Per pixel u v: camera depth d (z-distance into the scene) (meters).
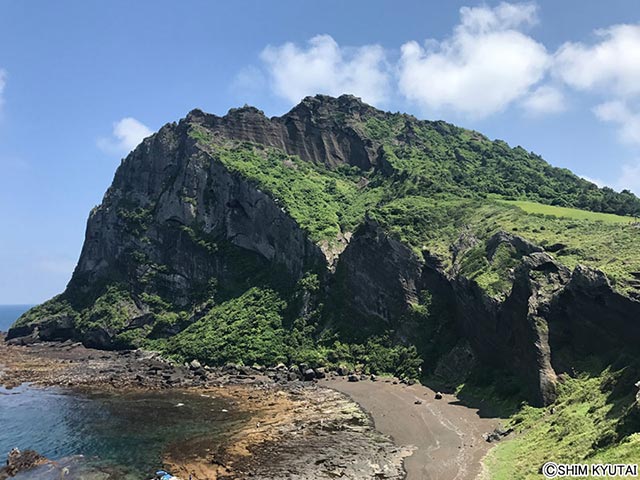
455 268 78.44
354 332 88.44
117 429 57.06
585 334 53.31
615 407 40.03
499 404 57.22
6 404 69.94
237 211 125.12
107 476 43.88
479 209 95.00
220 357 93.94
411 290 84.00
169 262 131.75
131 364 98.88
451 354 73.38
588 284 52.56
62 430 57.22
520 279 61.34
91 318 129.62
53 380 86.19
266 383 78.75
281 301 102.88
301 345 91.00
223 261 122.00
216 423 58.25
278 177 130.62
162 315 121.19
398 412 59.19
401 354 78.94
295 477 41.72
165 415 62.47
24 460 47.59
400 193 118.12
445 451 46.00
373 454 46.28
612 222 78.00
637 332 48.06
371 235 93.12
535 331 56.06
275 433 53.41
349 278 94.19
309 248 105.00
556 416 46.53
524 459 39.78
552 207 97.75
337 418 58.19
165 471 43.81
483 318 67.44
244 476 42.41
